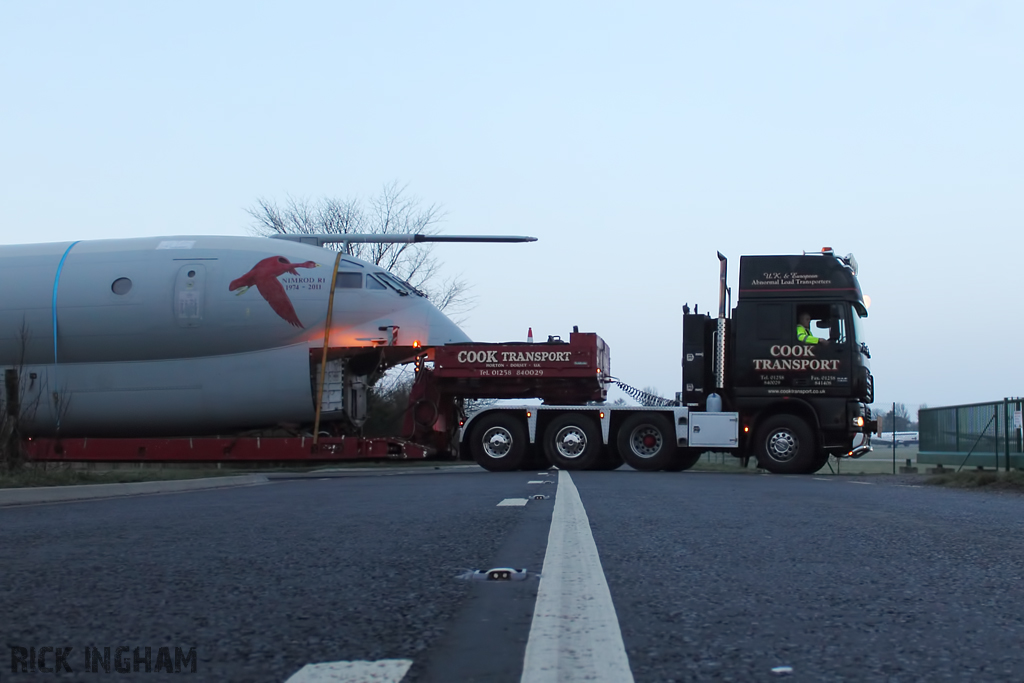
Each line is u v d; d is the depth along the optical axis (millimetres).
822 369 18328
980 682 2529
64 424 20812
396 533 6195
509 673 2584
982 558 5125
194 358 20422
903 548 5492
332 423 20828
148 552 5320
